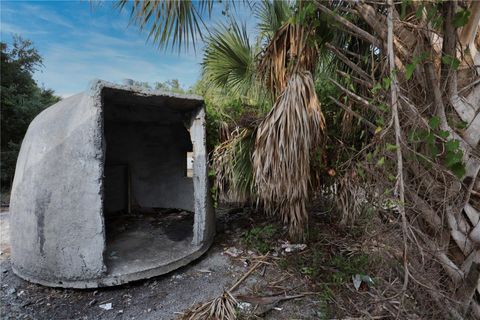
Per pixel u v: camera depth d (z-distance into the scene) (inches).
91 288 102.5
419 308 66.2
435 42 58.4
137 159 210.7
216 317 85.0
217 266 124.4
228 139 143.7
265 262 124.2
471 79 54.9
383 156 64.6
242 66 147.9
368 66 91.5
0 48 338.3
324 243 134.6
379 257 81.3
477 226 56.0
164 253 125.1
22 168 115.4
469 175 55.6
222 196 150.3
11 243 115.9
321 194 142.6
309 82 102.0
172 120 189.3
